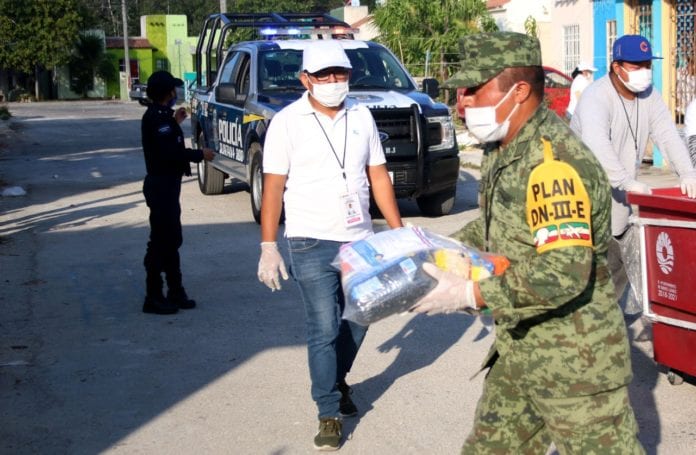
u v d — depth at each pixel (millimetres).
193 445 5027
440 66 24812
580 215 2965
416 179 10859
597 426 3170
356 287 3205
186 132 28016
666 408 5371
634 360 6219
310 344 4926
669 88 14445
